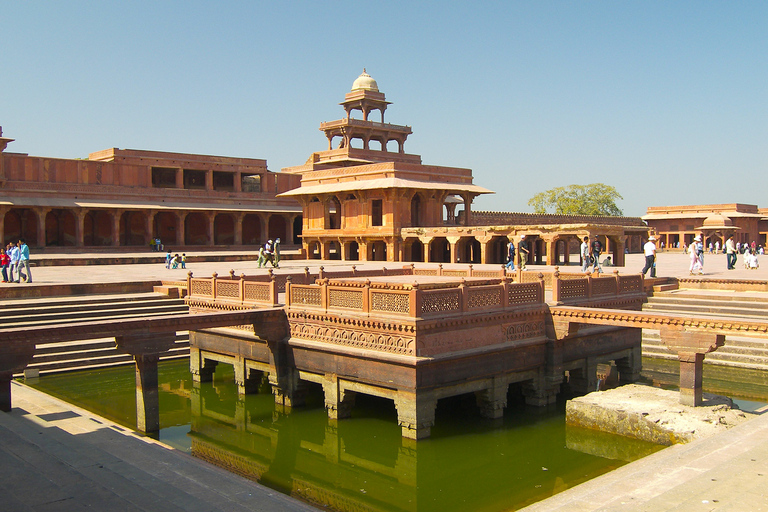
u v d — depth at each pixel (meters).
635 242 63.50
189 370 18.81
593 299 15.87
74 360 17.91
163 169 54.75
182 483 8.12
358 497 10.42
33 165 45.53
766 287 21.45
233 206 53.44
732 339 18.53
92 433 10.75
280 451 12.58
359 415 14.00
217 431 13.70
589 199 88.69
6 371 11.05
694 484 7.25
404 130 59.59
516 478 10.93
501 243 41.16
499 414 13.52
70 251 44.16
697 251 25.22
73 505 6.30
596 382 16.25
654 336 20.28
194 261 40.03
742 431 9.57
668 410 11.97
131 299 21.62
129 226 52.03
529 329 14.06
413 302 11.90
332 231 44.84
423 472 11.31
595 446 12.28
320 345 13.49
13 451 8.26
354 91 57.75
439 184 43.94
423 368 11.94
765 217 68.19
